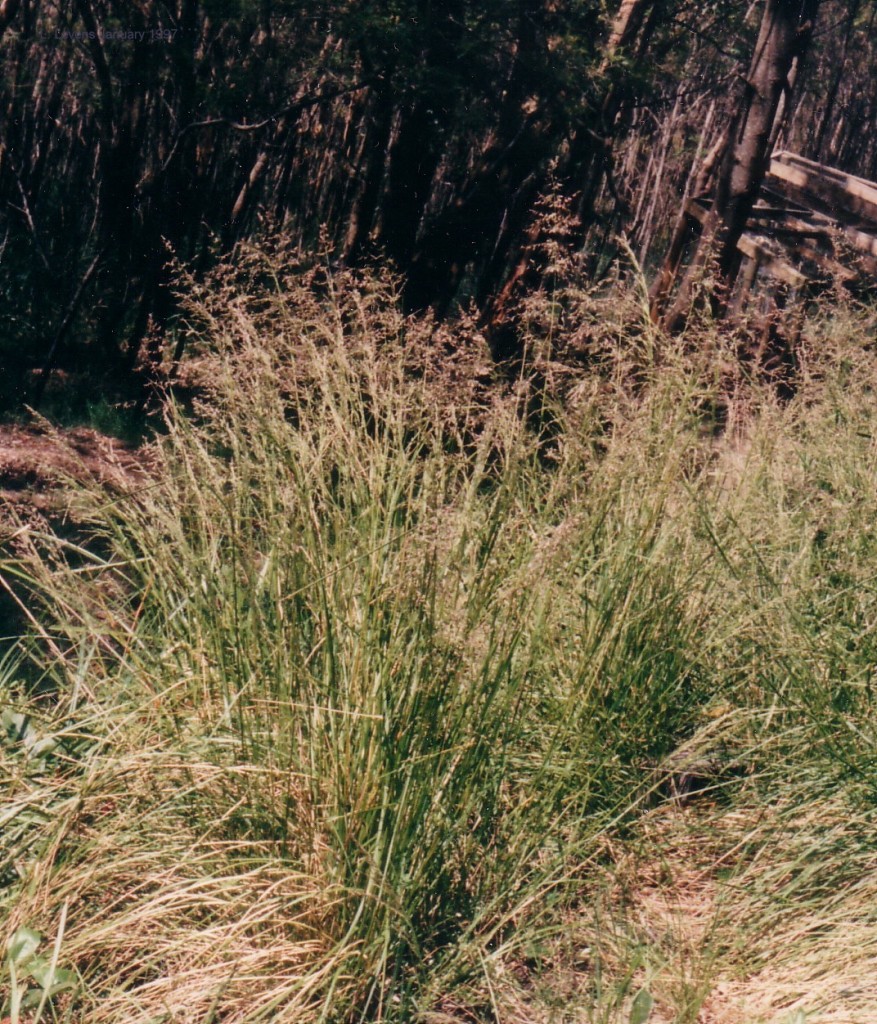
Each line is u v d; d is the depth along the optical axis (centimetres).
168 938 260
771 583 354
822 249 848
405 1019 254
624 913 288
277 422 297
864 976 268
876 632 363
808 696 340
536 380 364
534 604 300
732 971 274
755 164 861
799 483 425
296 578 282
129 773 269
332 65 1134
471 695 280
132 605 335
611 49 1131
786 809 329
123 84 1226
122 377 1184
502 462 324
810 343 474
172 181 1230
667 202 1814
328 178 1372
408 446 304
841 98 2358
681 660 346
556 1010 258
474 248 1184
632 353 366
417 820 267
